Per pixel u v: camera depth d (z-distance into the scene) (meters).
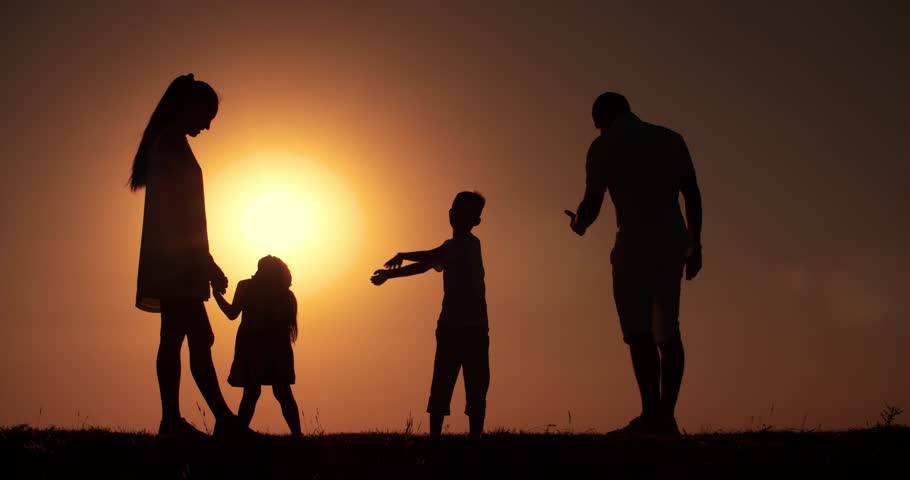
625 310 7.11
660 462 5.66
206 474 5.39
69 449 5.67
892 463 5.64
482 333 9.09
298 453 5.73
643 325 7.03
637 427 6.91
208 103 7.19
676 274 7.18
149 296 6.81
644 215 7.18
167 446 5.80
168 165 7.01
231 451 5.73
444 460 5.66
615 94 7.62
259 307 9.70
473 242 9.30
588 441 6.04
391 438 6.07
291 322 9.82
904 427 6.51
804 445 6.01
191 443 5.88
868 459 5.69
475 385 9.01
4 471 5.34
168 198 6.96
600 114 7.63
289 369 9.74
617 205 7.35
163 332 6.86
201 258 7.03
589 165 7.46
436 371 9.10
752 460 5.66
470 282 9.13
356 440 5.99
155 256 6.86
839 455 5.74
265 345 9.66
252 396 9.66
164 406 6.77
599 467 5.58
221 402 6.97
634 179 7.21
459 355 9.09
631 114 7.48
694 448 5.88
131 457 5.59
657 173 7.20
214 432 6.87
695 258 7.41
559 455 5.72
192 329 6.93
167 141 7.07
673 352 7.13
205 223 7.16
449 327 9.06
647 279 7.09
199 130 7.28
